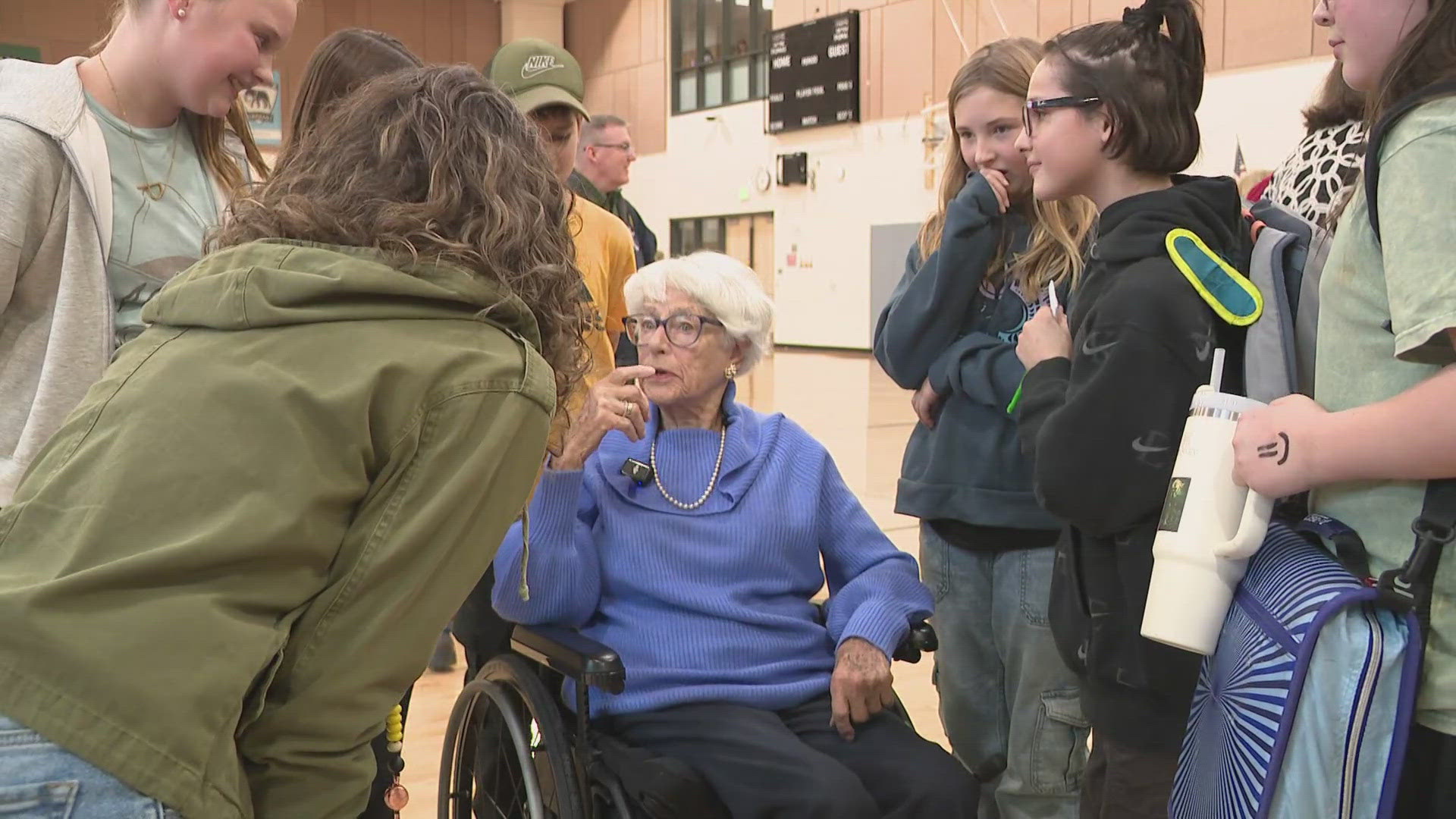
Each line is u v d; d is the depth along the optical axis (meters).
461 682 3.28
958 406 1.96
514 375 0.97
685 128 15.55
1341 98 1.70
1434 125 0.99
